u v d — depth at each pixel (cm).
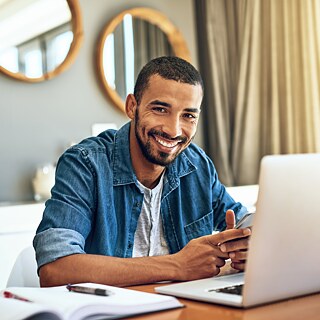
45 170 313
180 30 367
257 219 96
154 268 128
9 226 268
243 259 129
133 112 151
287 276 103
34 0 316
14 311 87
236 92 365
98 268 126
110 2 341
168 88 139
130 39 345
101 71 333
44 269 129
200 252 129
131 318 94
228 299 101
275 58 344
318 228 104
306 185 101
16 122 312
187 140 145
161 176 160
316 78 329
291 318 92
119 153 156
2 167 308
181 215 164
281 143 348
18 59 310
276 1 345
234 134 363
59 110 325
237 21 364
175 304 100
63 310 89
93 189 149
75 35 323
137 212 157
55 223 136
